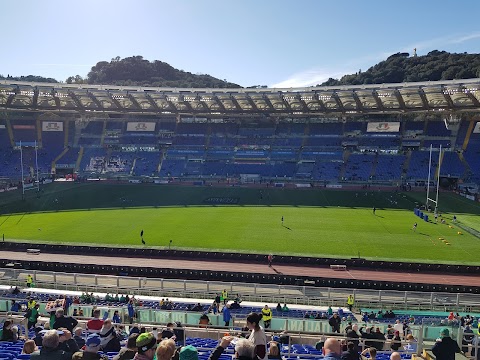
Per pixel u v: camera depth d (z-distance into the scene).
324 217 61.12
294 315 26.05
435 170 87.00
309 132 103.38
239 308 26.97
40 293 29.47
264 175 93.00
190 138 105.69
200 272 38.66
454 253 43.56
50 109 100.25
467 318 24.97
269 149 100.56
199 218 60.16
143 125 108.69
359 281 36.03
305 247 45.78
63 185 87.06
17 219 58.94
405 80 157.00
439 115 96.62
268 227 54.91
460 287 34.88
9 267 40.94
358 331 18.27
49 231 52.34
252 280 37.69
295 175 92.19
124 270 39.75
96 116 110.00
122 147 104.44
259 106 97.88
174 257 43.47
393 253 43.56
